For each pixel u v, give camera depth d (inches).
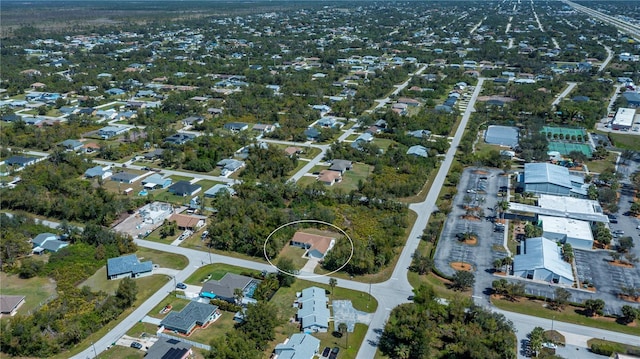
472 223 5541.3
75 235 5132.9
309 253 4955.7
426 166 6983.3
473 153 7647.6
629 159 7322.8
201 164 7096.5
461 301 3914.9
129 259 4731.8
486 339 3540.8
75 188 6264.8
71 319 3860.7
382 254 4694.9
